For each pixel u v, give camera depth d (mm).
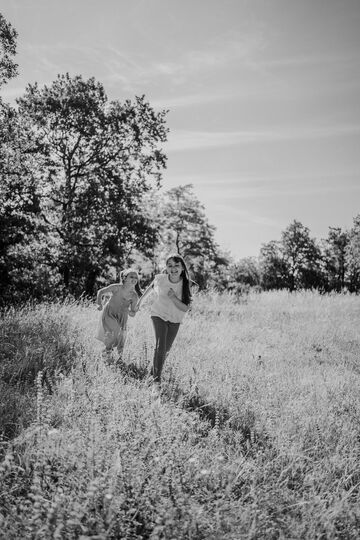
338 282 85000
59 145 31406
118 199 31250
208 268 54625
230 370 6906
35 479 2875
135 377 6258
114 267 32938
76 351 6926
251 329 12289
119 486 2961
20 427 4086
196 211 54969
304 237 86562
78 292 30016
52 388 5090
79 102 30594
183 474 3316
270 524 3039
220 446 4309
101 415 4121
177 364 6738
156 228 34375
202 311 14977
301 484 3850
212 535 2729
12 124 27062
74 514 2516
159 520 2607
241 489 3539
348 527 3186
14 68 25062
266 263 86000
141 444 3656
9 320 8812
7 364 6117
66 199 31016
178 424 4328
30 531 2545
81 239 29812
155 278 6688
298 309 17031
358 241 67250
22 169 27766
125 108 32250
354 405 5969
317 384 6965
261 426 4820
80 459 3246
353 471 4180
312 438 4746
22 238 26469
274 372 7375
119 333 7316
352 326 14055
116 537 2697
